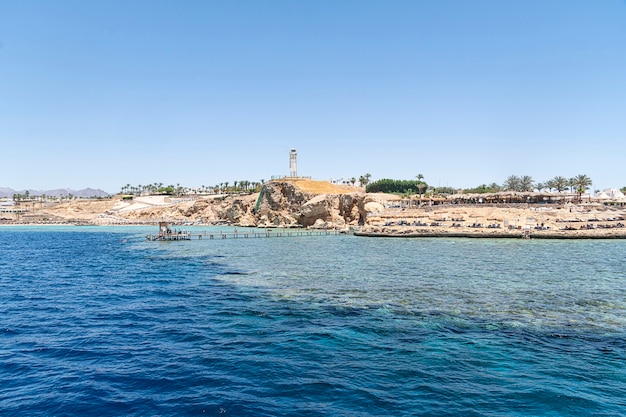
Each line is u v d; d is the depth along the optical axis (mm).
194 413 15906
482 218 105500
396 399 16953
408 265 54438
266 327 26703
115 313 30594
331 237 108188
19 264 60875
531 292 36969
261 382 18500
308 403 16641
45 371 19828
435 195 186125
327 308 31594
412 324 27250
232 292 38000
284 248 80938
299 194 155875
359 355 21703
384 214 118375
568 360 21094
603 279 43312
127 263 61062
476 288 38812
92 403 16688
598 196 165250
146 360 21141
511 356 21594
